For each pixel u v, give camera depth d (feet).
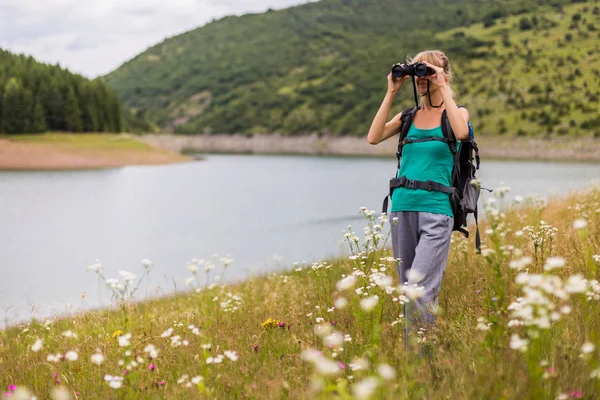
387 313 16.56
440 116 14.66
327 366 8.75
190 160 425.28
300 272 38.11
